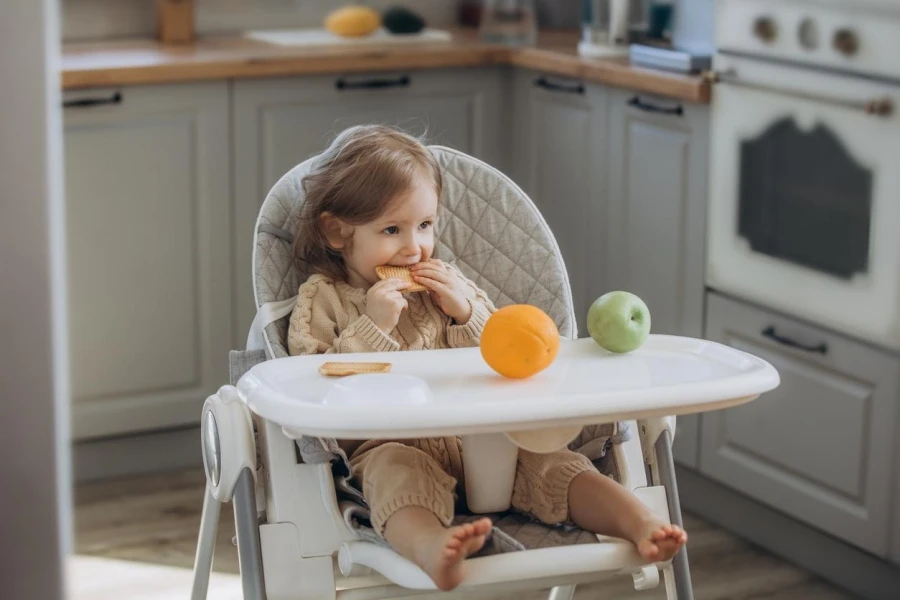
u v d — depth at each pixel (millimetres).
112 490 2699
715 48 2365
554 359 1306
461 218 1627
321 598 1312
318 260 1530
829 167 2115
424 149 1514
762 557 2408
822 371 2219
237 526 1298
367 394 1151
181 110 2660
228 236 2773
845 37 2043
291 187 1552
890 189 1994
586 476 1326
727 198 2375
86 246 2615
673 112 2482
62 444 731
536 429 1189
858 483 2158
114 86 2572
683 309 2557
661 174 2561
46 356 715
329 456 1321
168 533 2480
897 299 2014
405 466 1312
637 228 2662
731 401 1176
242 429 1296
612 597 2234
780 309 2287
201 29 3219
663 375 1254
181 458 2846
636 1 2818
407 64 2877
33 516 729
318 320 1470
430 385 1217
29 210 699
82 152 2566
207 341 2795
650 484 1474
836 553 2277
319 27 3385
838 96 2066
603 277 2805
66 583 743
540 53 2877
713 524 2561
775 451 2342
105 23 3064
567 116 2855
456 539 1160
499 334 1228
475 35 3328
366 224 1461
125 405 2730
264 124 2770
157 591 2232
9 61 681
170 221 2699
